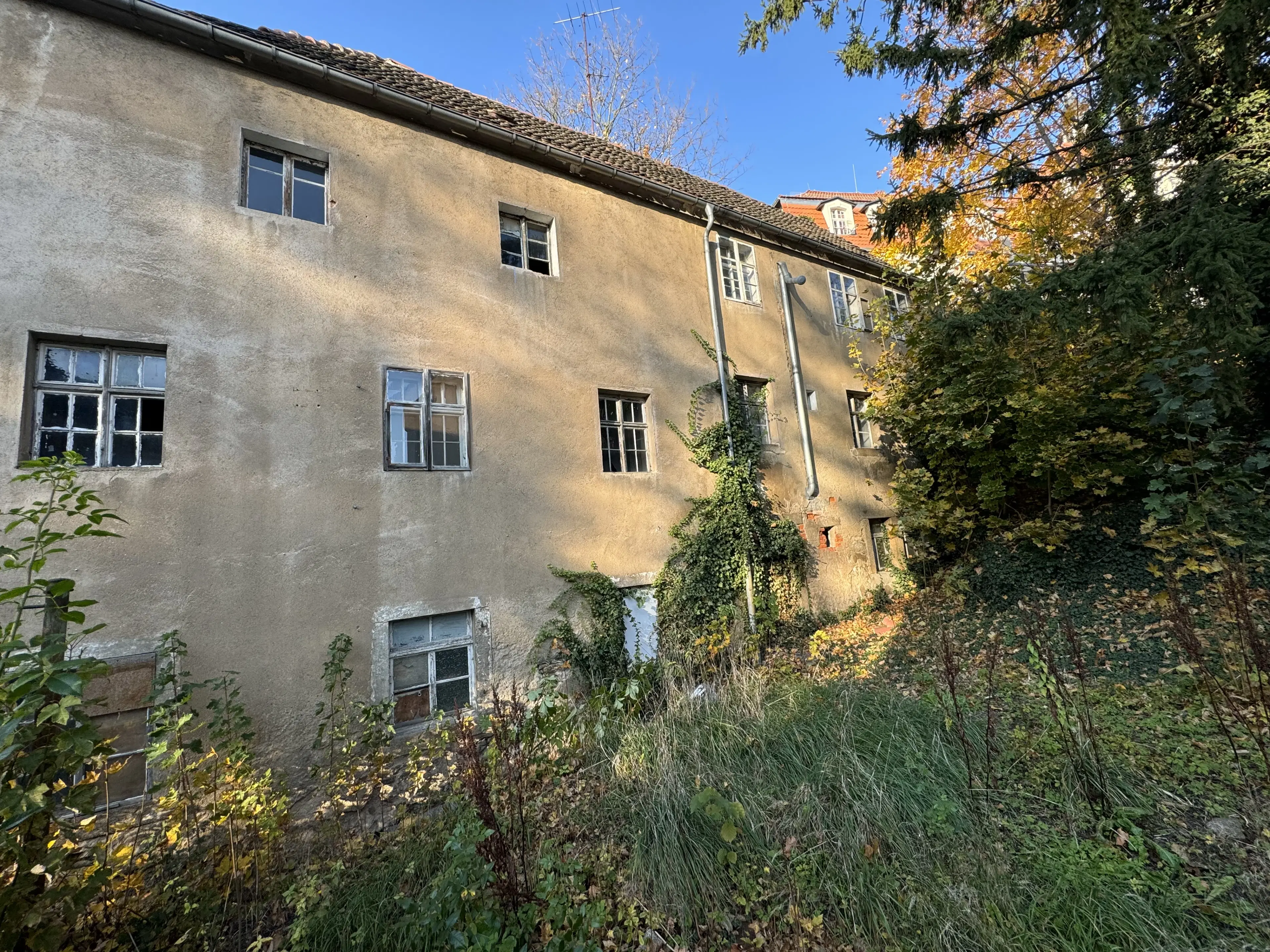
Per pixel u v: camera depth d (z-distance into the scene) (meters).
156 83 5.67
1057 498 8.75
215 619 5.16
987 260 11.94
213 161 5.84
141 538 4.95
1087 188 9.55
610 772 4.71
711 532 9.09
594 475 8.02
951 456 10.21
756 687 5.83
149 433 5.28
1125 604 7.11
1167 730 4.41
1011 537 8.95
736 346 10.44
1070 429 8.21
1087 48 6.72
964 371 9.48
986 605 8.89
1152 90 6.16
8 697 2.50
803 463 11.02
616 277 8.90
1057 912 2.88
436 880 3.29
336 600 5.79
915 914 3.01
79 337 4.97
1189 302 5.72
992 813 3.62
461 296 7.20
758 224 10.92
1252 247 5.32
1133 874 3.01
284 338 5.93
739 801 3.93
